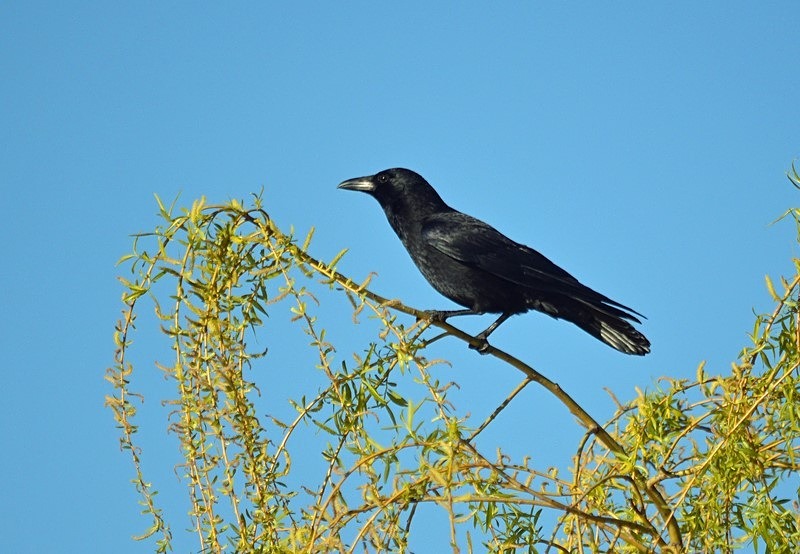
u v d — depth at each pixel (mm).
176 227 7484
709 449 7516
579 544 7316
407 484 6688
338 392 6984
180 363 7164
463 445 6918
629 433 7879
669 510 7562
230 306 7383
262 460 6910
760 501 7125
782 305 7383
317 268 7535
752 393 7426
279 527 6805
